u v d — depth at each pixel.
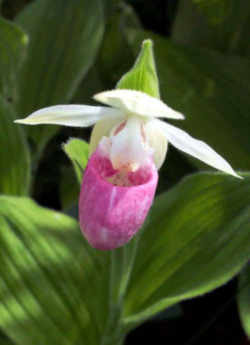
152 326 0.54
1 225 0.44
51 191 0.65
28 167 0.52
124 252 0.40
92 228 0.38
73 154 0.40
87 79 0.64
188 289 0.41
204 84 0.53
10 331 0.42
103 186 0.38
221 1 0.58
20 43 0.53
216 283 0.40
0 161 0.53
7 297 0.43
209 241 0.42
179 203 0.44
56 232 0.45
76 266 0.44
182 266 0.43
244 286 0.47
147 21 0.74
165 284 0.43
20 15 0.60
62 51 0.57
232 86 0.53
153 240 0.44
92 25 0.57
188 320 0.54
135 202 0.38
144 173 0.39
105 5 0.64
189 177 0.44
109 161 0.39
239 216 0.42
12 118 0.52
